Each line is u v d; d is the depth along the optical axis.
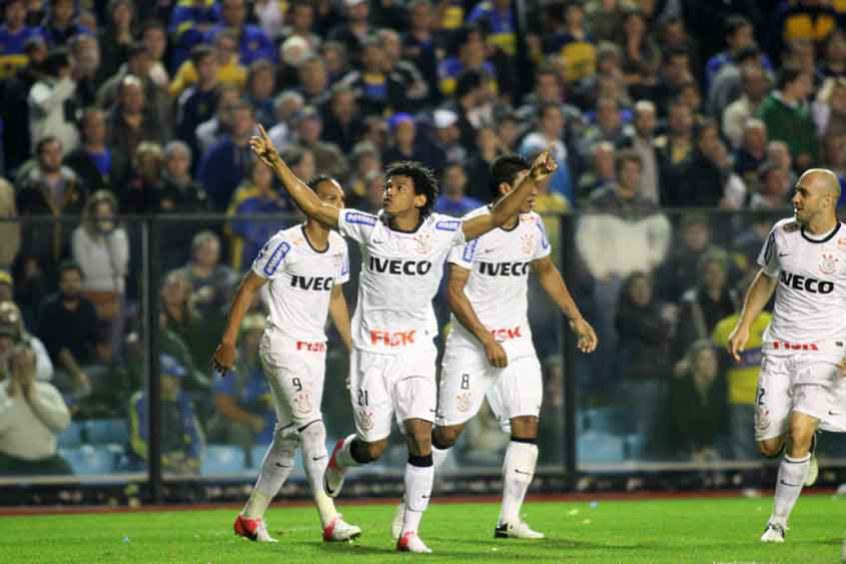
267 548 29.38
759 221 49.97
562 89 60.88
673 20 65.31
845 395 29.80
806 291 29.72
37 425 45.44
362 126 55.69
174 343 46.38
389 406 28.12
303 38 59.81
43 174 50.62
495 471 48.19
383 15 63.59
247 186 51.72
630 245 49.31
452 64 61.97
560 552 28.02
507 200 27.34
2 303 45.22
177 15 59.97
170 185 51.78
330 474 30.84
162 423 46.28
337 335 47.38
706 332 49.72
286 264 29.81
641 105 57.19
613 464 49.28
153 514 42.94
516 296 31.33
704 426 49.78
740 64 62.44
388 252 27.45
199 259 46.50
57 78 54.16
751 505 44.16
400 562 25.91
